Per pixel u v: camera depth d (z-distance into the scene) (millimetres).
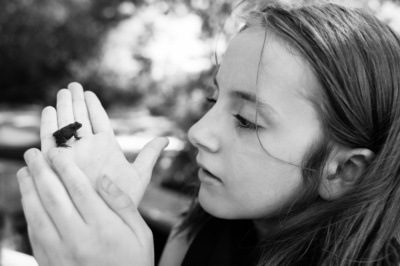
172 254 528
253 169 371
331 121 366
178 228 551
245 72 368
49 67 6074
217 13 998
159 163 1260
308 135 364
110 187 334
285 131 361
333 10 402
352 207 372
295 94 359
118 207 331
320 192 383
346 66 368
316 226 375
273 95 358
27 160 345
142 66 1176
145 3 1195
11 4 5953
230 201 386
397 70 394
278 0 422
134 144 1454
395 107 385
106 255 322
